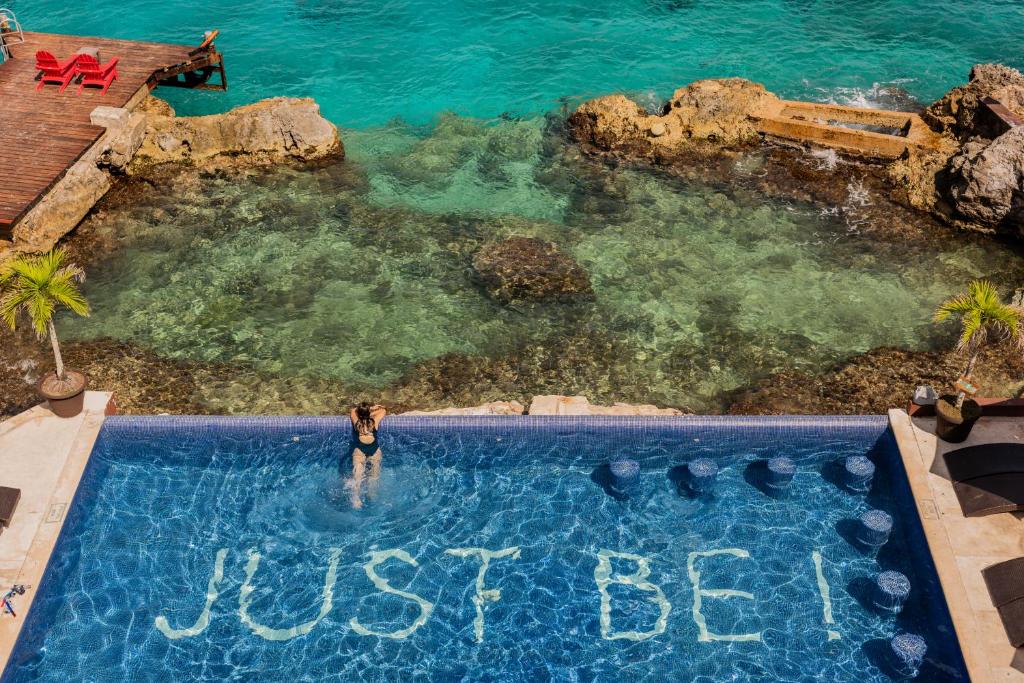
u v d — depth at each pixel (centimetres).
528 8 2850
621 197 2009
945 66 2536
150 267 1802
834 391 1513
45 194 1808
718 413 1480
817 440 1346
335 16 2803
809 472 1310
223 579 1171
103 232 1889
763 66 2536
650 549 1209
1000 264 1803
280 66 2541
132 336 1639
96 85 2158
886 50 2616
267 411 1484
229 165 2098
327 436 1362
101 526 1230
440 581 1174
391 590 1163
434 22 2773
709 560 1193
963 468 1202
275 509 1264
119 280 1769
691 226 1917
